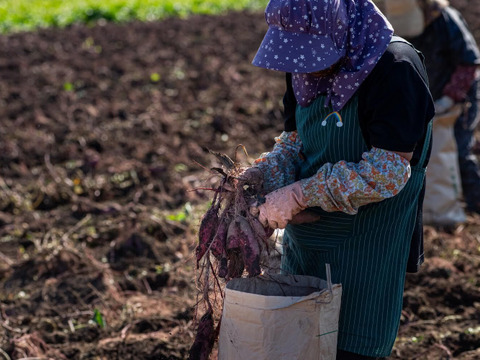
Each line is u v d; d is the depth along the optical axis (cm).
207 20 1827
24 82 1202
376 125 294
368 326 324
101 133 938
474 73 582
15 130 955
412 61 299
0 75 1248
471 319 502
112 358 457
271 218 310
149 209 707
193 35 1616
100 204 729
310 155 333
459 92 585
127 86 1180
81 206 709
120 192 763
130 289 561
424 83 299
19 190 771
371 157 296
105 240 645
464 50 574
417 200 330
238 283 322
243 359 303
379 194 295
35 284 571
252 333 300
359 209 318
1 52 1434
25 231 670
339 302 307
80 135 927
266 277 326
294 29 296
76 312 520
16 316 523
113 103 1070
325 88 311
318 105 315
